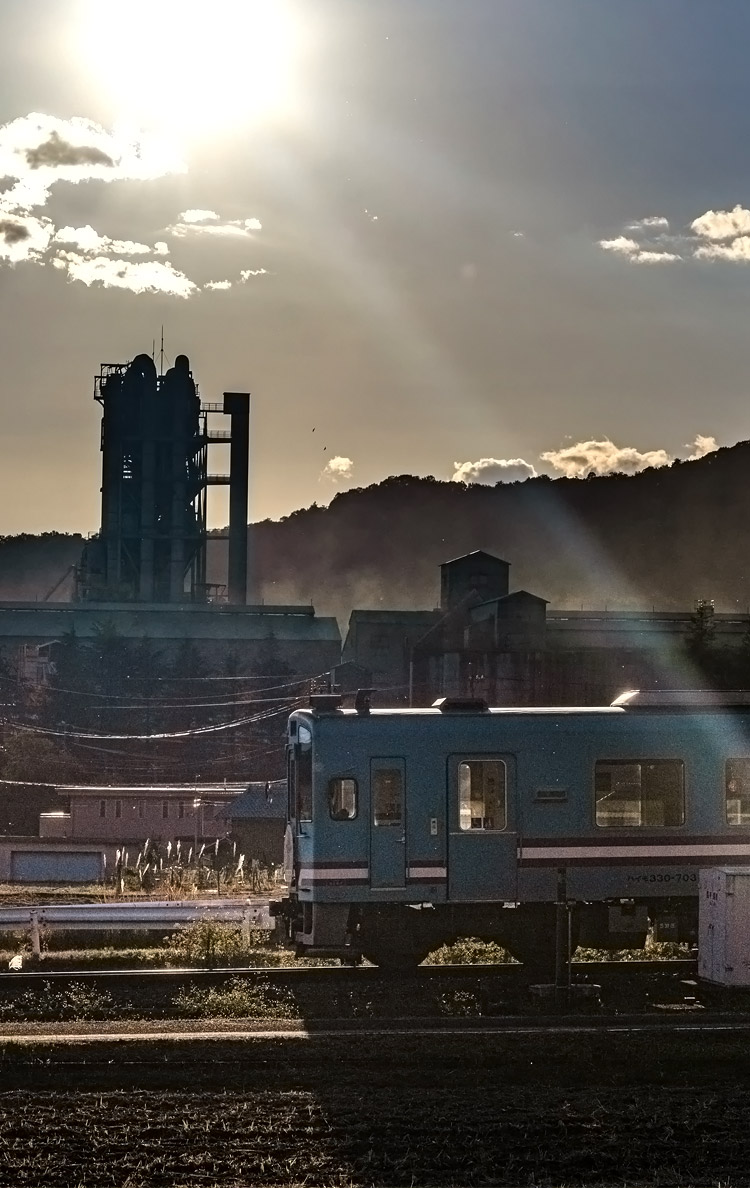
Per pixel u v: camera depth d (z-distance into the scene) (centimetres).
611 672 16875
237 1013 3950
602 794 4578
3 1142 2795
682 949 5056
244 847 11388
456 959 4925
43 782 13688
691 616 18700
